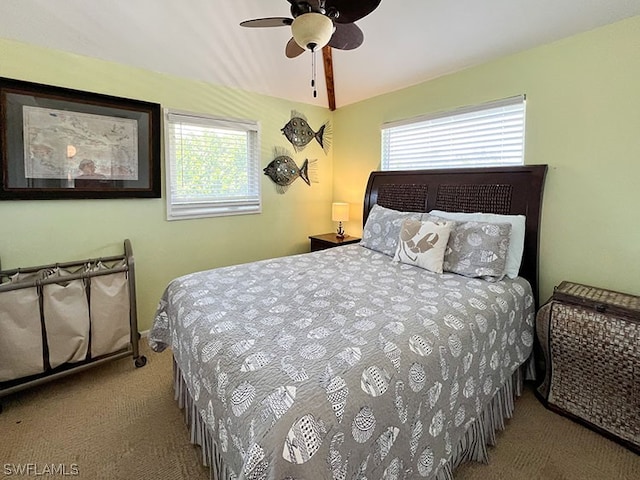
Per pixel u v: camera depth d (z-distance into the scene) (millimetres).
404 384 1069
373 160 3447
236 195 3230
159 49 2434
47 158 2195
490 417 1601
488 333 1524
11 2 1872
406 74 2855
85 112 2311
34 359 1911
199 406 1264
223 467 1193
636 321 1554
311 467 793
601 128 1936
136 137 2545
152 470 1456
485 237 2035
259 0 2182
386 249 2604
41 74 2135
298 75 3127
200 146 2961
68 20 2047
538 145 2211
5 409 1852
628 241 1879
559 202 2135
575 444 1606
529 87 2227
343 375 978
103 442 1615
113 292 2182
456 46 2391
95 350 2139
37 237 2229
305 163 3699
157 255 2777
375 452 959
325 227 3961
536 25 2039
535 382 2070
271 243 3510
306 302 1556
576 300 1783
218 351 1180
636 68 1789
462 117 2646
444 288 1783
